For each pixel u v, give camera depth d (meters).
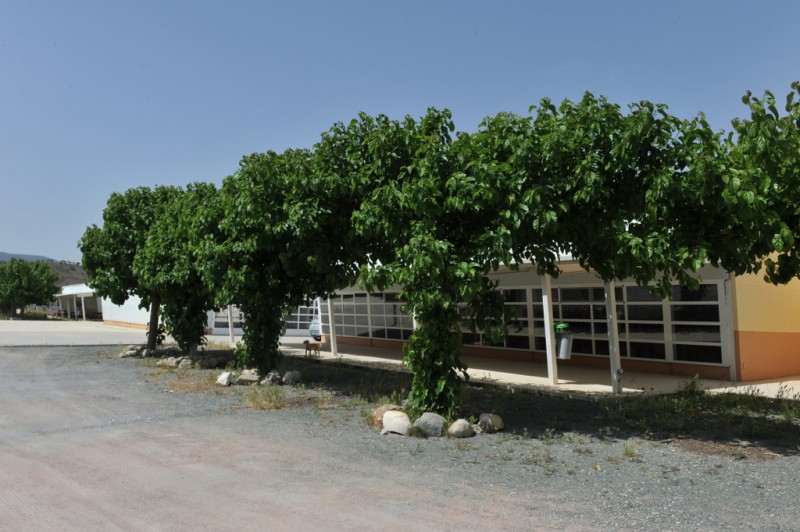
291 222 10.40
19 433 8.46
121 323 40.97
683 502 5.60
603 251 8.51
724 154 7.48
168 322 17.77
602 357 14.83
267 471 6.60
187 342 17.78
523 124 8.37
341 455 7.27
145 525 5.01
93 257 18.75
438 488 6.02
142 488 5.99
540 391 11.91
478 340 17.86
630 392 11.38
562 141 7.79
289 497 5.73
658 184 7.28
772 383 12.23
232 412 10.05
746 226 7.20
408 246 8.27
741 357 12.44
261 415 9.80
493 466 6.80
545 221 7.73
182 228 15.59
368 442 7.93
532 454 7.27
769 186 7.11
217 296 13.01
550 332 12.55
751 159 7.19
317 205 10.44
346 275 11.46
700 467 6.76
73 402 11.03
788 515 5.25
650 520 5.14
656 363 13.79
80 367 16.59
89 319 53.81
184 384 13.05
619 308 14.58
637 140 7.53
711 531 4.89
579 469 6.69
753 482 6.20
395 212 8.89
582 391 11.64
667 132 7.55
